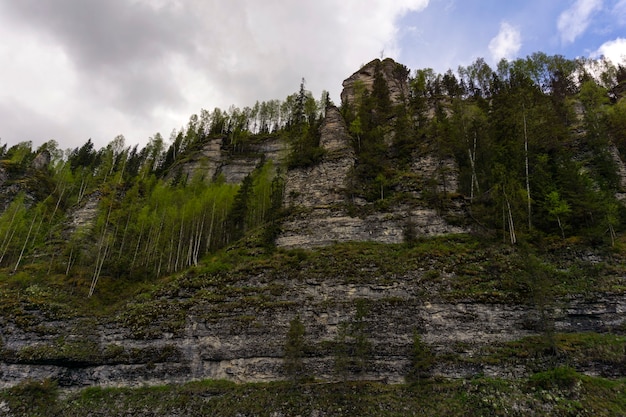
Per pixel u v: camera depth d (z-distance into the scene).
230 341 34.25
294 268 39.47
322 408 27.41
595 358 26.66
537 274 31.00
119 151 89.81
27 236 56.75
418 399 26.91
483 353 29.45
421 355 29.89
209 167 90.31
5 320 37.81
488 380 27.14
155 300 39.88
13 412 31.50
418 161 50.66
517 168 43.00
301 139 59.69
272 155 91.88
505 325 30.81
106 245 51.34
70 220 60.56
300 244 44.72
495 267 34.88
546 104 54.62
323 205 47.97
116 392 32.94
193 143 103.50
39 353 35.06
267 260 41.59
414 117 62.81
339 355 30.58
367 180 50.38
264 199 60.91
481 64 85.38
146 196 66.06
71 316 39.50
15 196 70.31
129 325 37.22
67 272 48.53
